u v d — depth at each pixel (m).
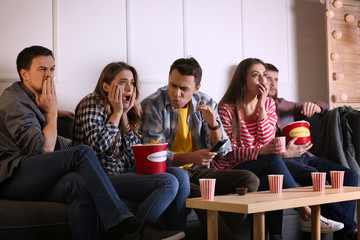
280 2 3.41
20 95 1.83
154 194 1.71
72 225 1.62
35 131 1.73
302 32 3.50
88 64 2.64
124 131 2.03
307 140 2.47
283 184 2.07
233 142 2.39
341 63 3.48
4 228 1.55
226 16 3.15
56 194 1.66
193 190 1.96
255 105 2.53
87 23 2.65
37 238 1.60
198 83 2.16
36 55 1.91
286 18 3.43
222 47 3.12
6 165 1.67
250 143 2.42
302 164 2.42
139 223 1.60
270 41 3.34
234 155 2.29
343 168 2.49
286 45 3.41
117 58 2.74
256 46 3.28
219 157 2.34
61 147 2.08
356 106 3.54
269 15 3.35
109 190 1.60
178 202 1.79
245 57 3.21
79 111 1.94
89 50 2.65
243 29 3.21
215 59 3.09
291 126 2.47
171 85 2.11
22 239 1.57
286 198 1.52
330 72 3.38
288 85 3.39
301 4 3.50
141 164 1.77
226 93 2.56
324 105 2.95
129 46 2.78
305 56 3.50
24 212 1.59
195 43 3.02
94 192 1.59
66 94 2.57
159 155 1.77
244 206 1.37
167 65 2.91
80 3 2.64
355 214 2.45
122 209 1.58
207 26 3.07
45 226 1.61
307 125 2.49
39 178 1.65
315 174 1.76
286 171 2.11
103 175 1.62
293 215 2.24
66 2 2.60
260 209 1.39
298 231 2.26
